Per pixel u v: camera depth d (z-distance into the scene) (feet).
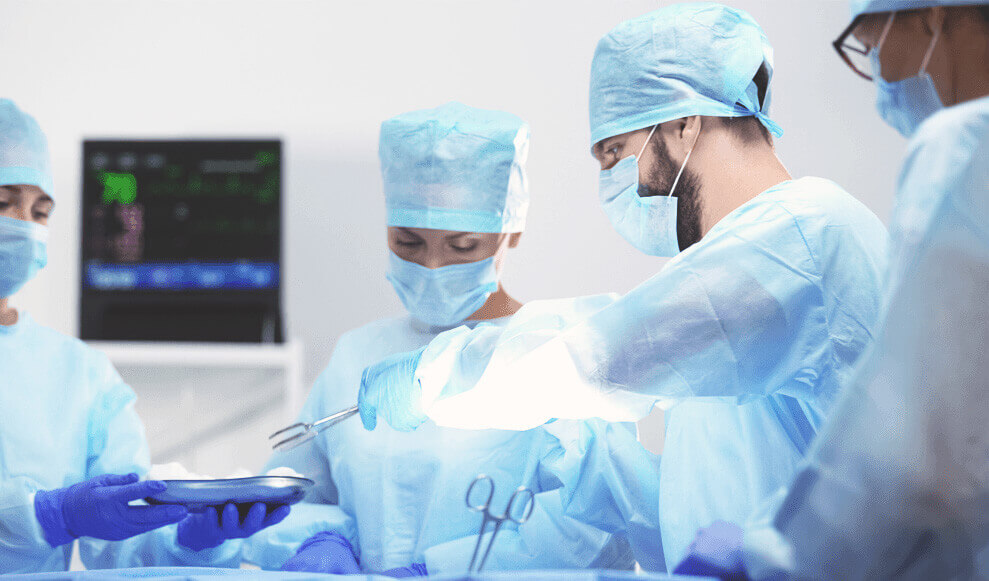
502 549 4.33
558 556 4.40
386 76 9.03
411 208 4.77
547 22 8.87
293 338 8.96
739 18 4.10
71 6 9.23
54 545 4.21
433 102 8.96
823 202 3.47
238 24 9.16
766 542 2.43
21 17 9.25
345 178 9.03
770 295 3.24
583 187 8.76
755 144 4.07
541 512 4.47
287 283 9.01
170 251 7.86
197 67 9.16
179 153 7.88
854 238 3.41
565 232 8.75
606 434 4.55
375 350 5.17
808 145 8.63
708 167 4.00
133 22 9.22
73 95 9.21
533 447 4.74
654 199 4.10
